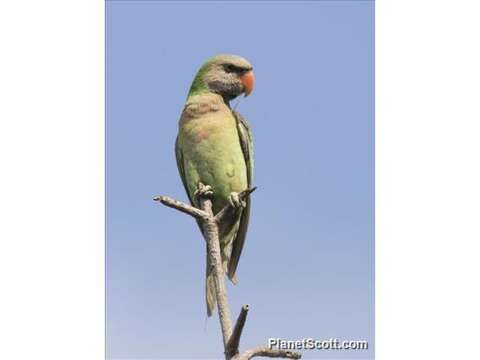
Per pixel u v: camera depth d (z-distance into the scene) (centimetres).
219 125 796
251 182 822
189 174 806
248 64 820
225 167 793
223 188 795
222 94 824
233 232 798
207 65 826
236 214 789
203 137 793
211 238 640
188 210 634
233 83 816
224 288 627
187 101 821
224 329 608
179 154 827
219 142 793
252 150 823
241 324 520
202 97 812
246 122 822
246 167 820
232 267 802
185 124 807
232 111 821
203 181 800
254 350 532
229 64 820
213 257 637
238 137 811
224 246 794
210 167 793
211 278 755
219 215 648
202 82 822
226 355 536
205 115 801
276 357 538
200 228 780
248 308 515
